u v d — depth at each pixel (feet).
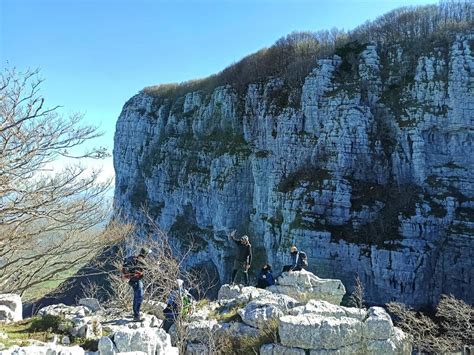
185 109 209.15
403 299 102.32
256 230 148.46
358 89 130.21
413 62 128.57
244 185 157.69
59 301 104.06
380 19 154.30
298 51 165.58
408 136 119.85
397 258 102.83
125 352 23.27
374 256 105.91
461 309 69.51
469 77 115.44
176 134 209.05
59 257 56.95
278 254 119.65
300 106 139.44
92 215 55.57
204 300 47.85
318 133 133.28
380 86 130.72
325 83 136.26
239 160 159.02
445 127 116.98
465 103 114.62
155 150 220.43
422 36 132.05
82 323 31.37
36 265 53.88
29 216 45.93
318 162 127.95
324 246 112.47
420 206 110.11
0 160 39.81
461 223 105.09
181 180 187.93
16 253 53.21
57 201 50.31
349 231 114.73
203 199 173.78
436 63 121.70
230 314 38.81
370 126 125.59
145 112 233.55
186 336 33.30
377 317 30.35
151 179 207.72
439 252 104.53
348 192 118.62
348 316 32.12
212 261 165.48
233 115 173.99
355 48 141.49
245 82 175.11
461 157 116.47
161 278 44.39
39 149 42.78
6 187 41.22
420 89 122.21
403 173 120.16
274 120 146.30
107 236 59.11
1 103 40.14
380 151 123.24
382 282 104.58
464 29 124.57
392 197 117.70
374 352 28.94
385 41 139.54
